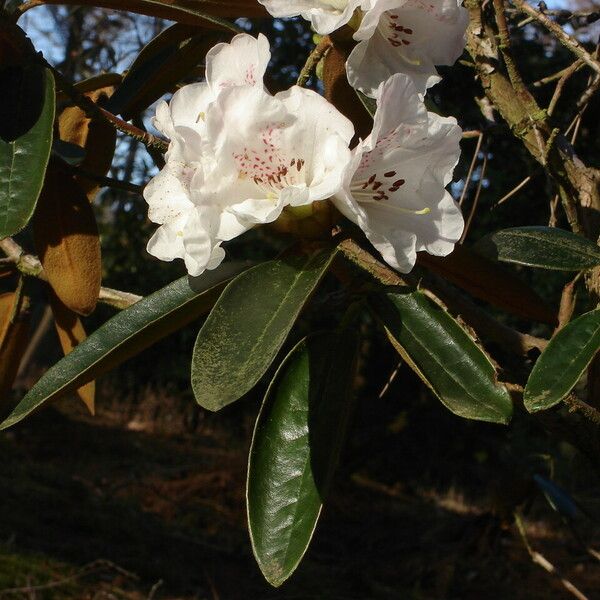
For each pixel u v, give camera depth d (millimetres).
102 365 362
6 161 354
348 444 3000
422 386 3125
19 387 3621
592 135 970
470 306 418
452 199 318
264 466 341
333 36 344
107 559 2121
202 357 305
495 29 717
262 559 326
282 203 294
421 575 2432
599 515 2170
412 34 333
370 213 320
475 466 3209
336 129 300
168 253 324
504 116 526
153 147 407
